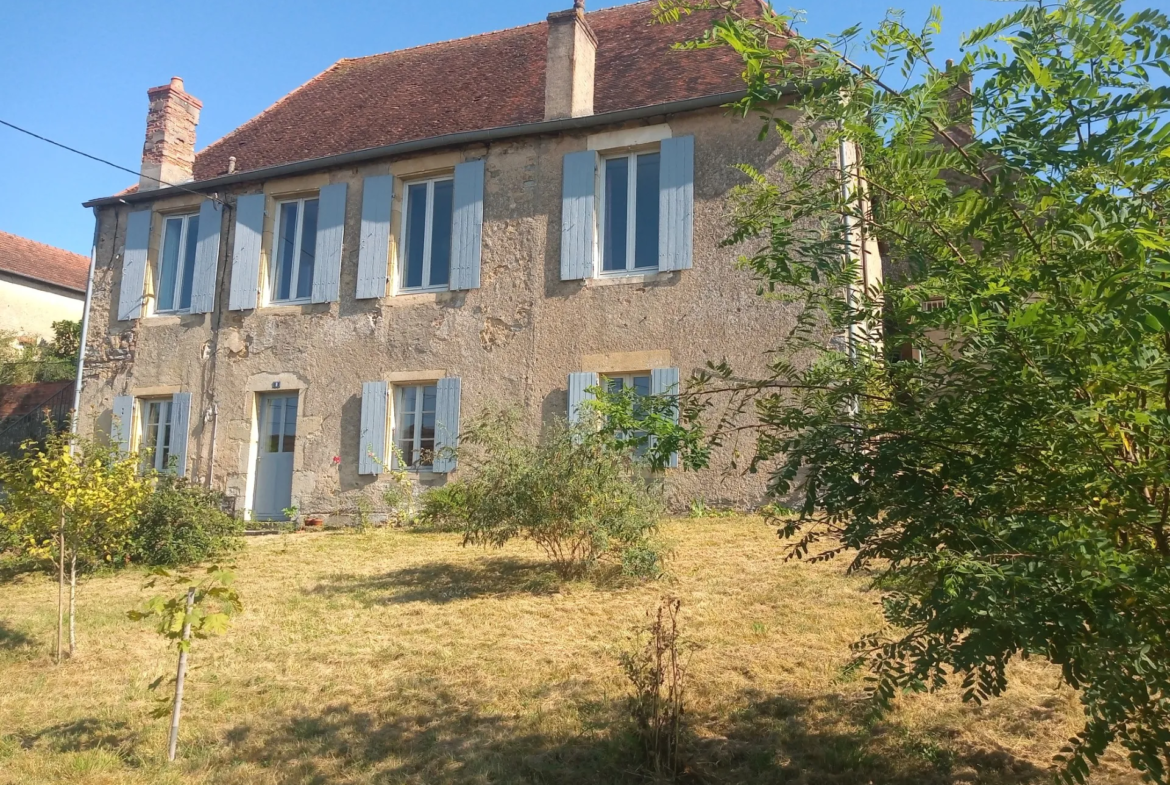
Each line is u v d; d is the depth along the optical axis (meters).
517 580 7.78
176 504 9.95
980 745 4.06
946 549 2.53
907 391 2.64
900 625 3.43
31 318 25.09
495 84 14.71
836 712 4.49
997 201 2.34
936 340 2.65
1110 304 1.95
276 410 13.62
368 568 8.89
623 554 7.53
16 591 8.78
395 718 4.80
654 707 4.12
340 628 6.60
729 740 4.29
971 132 2.58
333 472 12.88
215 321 14.03
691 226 11.45
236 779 4.13
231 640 6.43
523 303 12.24
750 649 5.48
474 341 12.41
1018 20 2.46
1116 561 2.19
